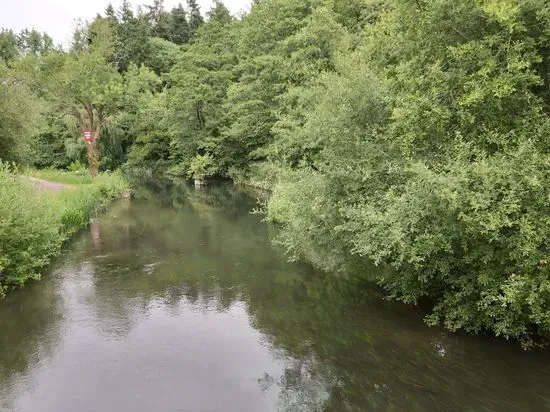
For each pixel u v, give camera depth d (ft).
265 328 30.35
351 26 83.56
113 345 28.09
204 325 30.96
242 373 24.86
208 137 121.49
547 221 21.08
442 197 22.24
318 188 32.19
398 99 27.61
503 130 25.02
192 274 41.73
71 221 57.93
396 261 26.30
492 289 23.80
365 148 29.78
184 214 73.26
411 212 23.85
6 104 74.95
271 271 42.22
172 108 132.26
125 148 154.61
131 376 24.53
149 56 197.98
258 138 105.40
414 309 31.60
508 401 21.29
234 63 132.67
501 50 23.93
